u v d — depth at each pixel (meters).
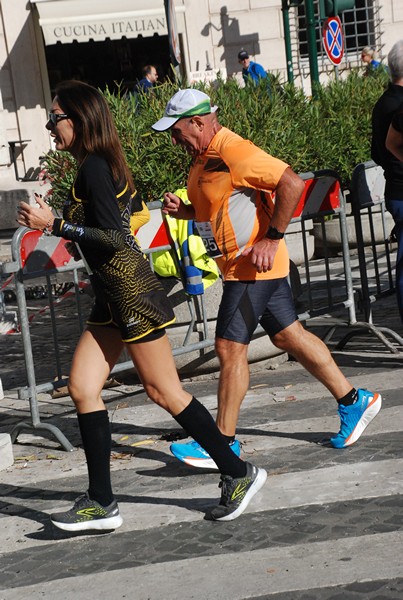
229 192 5.45
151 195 9.46
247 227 5.50
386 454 5.90
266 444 6.31
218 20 22.39
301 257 13.05
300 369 8.22
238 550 4.78
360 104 13.20
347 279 8.59
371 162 8.66
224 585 4.42
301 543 4.77
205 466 5.81
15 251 6.84
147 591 4.46
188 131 5.45
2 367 9.54
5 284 11.25
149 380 5.03
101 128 4.89
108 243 4.81
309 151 11.60
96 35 21.12
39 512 5.59
